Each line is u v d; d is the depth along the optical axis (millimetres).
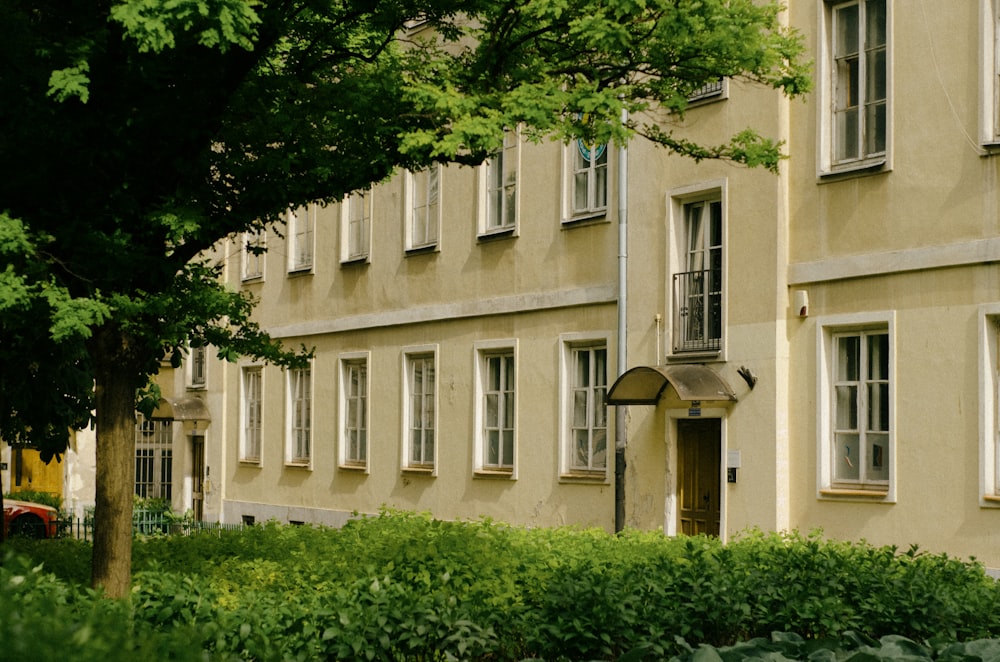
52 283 11727
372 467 30641
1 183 12391
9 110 11953
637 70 12898
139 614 9602
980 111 17547
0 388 18641
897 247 18547
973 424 17500
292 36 13109
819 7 19656
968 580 12156
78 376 19703
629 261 23078
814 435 19562
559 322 24953
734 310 20828
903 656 8305
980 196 17531
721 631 10484
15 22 11578
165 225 12266
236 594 11727
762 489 20172
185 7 10070
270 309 35188
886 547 13422
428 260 28828
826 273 19469
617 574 11680
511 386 26547
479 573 12117
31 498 38125
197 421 38844
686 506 21859
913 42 18438
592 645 9656
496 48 12594
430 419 28859
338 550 15242
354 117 12602
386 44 13281
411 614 9461
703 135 21500
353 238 31906
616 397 21953
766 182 20359
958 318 17750
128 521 12922
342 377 32062
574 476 24266
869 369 19109
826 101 19641
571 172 24875
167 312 12586
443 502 28047
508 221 26562
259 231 13867
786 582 11242
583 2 12102
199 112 12383
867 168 18922
